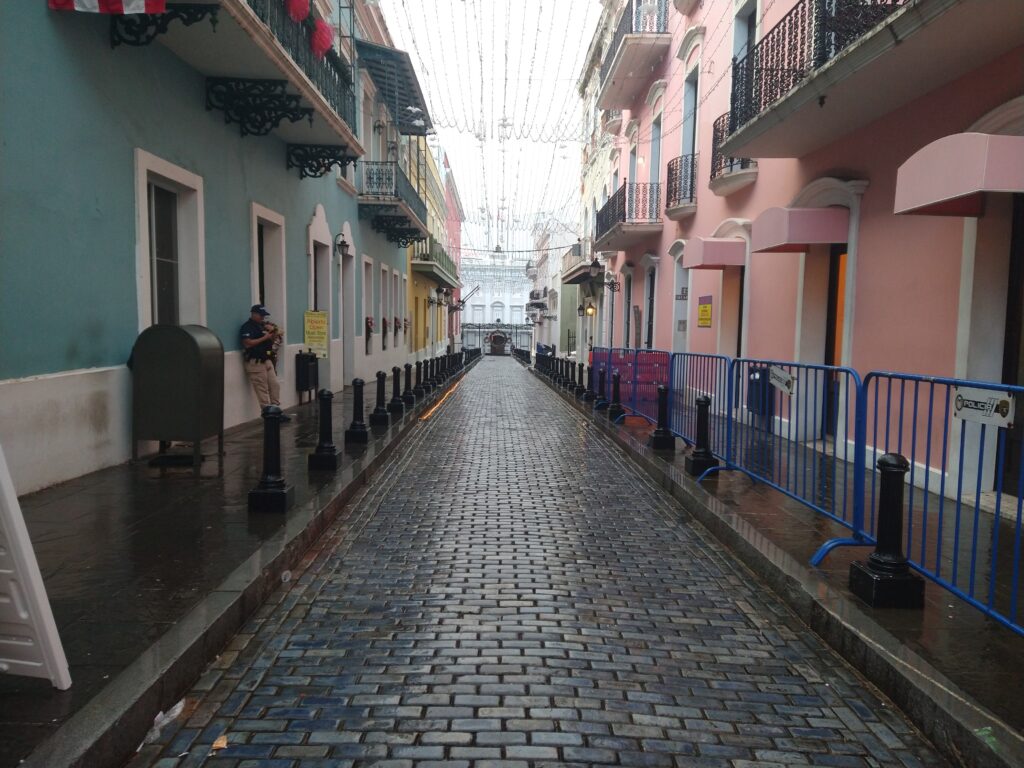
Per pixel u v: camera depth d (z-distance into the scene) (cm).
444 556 497
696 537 557
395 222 2022
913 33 539
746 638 374
